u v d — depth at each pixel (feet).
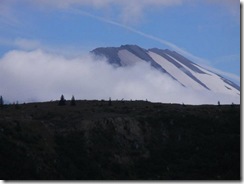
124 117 344.69
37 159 279.08
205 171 291.38
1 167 260.62
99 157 303.27
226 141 319.27
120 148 317.83
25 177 260.62
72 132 319.88
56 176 272.92
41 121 326.03
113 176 290.35
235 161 293.23
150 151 320.09
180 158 310.65
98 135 323.16
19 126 305.12
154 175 293.23
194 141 327.06
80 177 279.49
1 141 279.69
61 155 294.66
